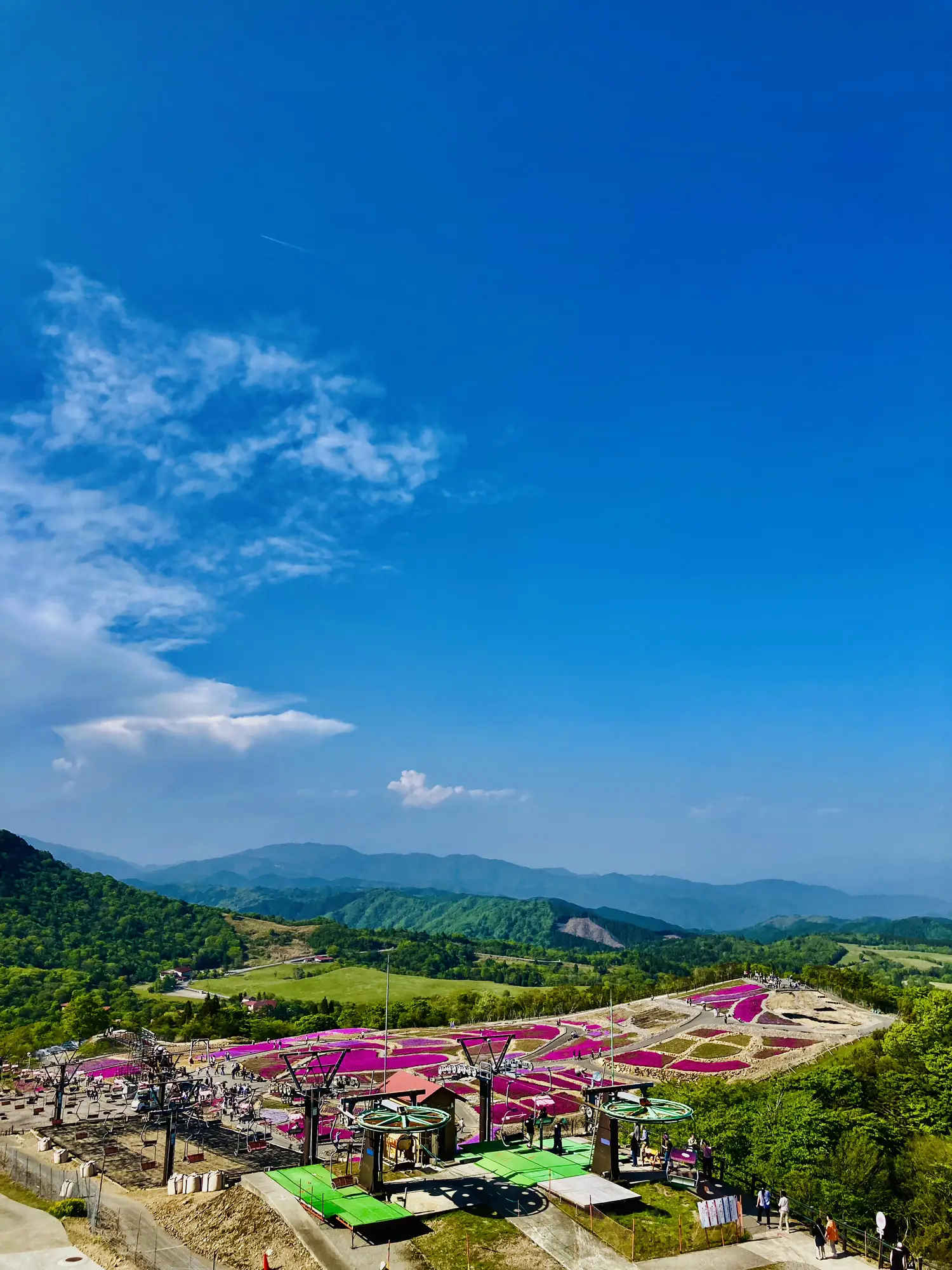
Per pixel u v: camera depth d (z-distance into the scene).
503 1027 168.00
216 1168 76.81
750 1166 72.88
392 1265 52.66
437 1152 71.56
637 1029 156.38
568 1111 103.31
